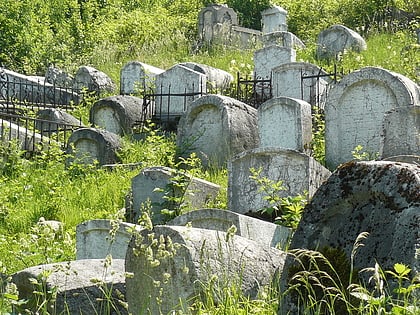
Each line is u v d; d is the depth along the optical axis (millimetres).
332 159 12703
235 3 32062
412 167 4676
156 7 34812
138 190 10398
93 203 11250
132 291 5445
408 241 4488
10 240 9414
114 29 29562
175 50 27156
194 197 10070
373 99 12438
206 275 5207
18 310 5355
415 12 25922
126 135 15977
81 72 22766
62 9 33594
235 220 7477
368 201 4777
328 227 4891
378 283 4039
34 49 29172
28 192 11797
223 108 13508
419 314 4008
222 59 24297
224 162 13234
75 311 5664
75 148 14070
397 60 19672
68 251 8625
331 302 4504
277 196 9141
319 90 16234
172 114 16906
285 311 4816
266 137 13031
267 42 24391
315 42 24906
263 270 5586
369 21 25797
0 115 15852
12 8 29844
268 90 18469
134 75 21141
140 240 4965
